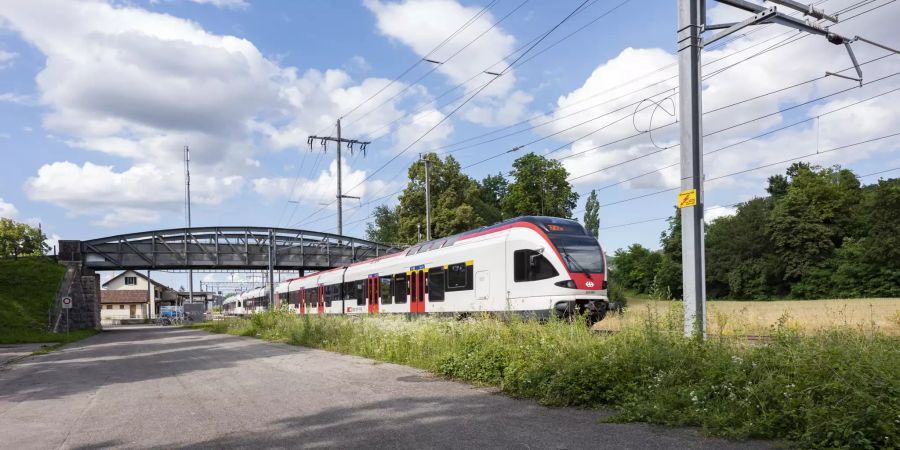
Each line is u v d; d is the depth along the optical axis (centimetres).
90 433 788
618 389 806
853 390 588
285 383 1188
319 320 2377
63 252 5647
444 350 1331
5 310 4188
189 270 6384
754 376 711
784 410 613
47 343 3300
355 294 3409
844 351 675
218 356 1955
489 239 2134
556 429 691
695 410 686
